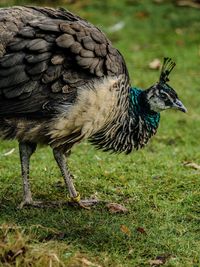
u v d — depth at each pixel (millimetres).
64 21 11320
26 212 11594
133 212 11945
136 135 12555
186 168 14242
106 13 25297
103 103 11289
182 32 24281
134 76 20406
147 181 13312
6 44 10883
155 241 10797
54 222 11227
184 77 20750
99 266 9875
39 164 14219
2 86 10750
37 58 10805
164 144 16156
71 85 10992
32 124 11125
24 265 9602
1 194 12445
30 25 11039
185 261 10289
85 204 12086
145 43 23234
